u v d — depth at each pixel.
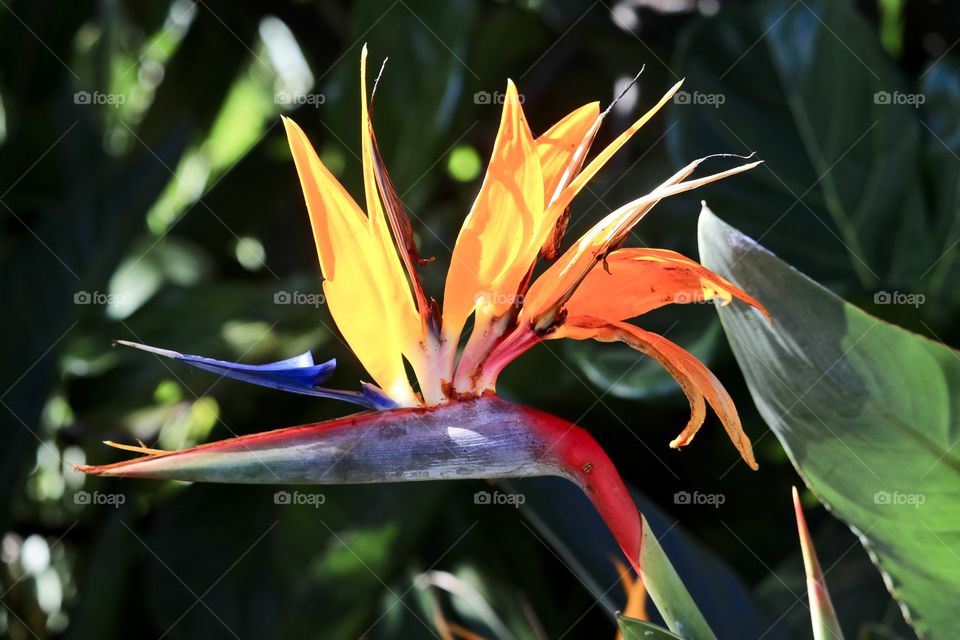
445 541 1.70
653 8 1.94
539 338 1.18
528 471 1.18
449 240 1.86
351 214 1.17
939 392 1.17
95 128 2.20
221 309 1.87
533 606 1.64
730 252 1.18
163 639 1.68
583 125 1.19
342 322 1.18
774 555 1.73
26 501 2.00
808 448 1.21
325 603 1.58
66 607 1.98
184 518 1.80
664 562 1.17
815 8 1.62
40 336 1.74
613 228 1.17
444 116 1.85
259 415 1.86
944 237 1.57
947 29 2.00
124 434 1.80
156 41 2.41
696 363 1.17
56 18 2.16
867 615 1.45
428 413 1.18
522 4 1.92
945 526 1.21
